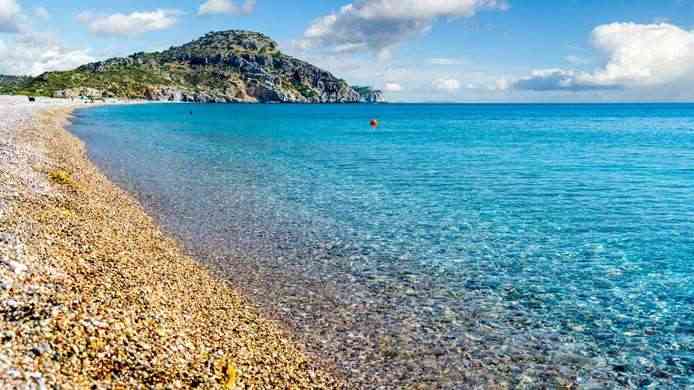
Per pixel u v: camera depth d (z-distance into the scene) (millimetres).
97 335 10195
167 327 12211
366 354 13594
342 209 30156
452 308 16656
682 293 18062
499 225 27000
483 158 56719
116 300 12547
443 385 12312
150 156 51250
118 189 32219
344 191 35844
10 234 15203
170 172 41406
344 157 56469
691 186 38781
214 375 10766
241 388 10852
